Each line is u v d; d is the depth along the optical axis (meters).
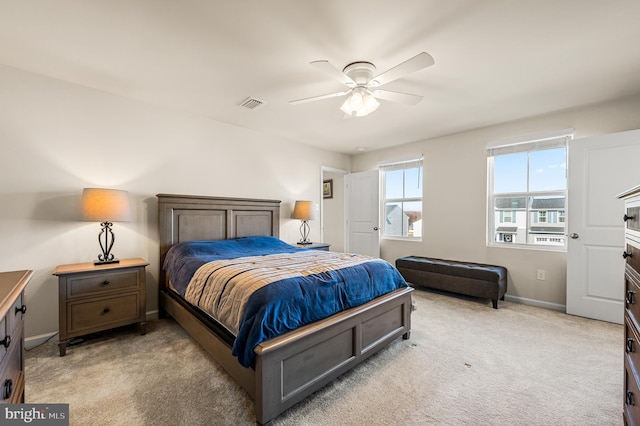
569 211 3.07
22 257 2.34
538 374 1.95
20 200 2.33
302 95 2.80
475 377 1.92
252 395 1.50
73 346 2.34
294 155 4.56
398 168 4.91
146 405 1.62
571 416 1.54
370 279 2.23
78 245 2.60
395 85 2.57
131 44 1.96
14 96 2.31
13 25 1.75
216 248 2.95
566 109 3.15
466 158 4.02
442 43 1.92
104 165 2.75
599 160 2.89
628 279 1.28
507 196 3.74
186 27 1.77
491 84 2.55
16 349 1.22
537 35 1.84
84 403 1.63
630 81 2.48
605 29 1.77
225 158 3.66
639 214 1.08
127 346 2.35
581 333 2.61
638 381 1.08
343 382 1.87
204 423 1.49
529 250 3.50
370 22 1.71
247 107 3.12
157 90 2.70
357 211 5.32
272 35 1.85
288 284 1.73
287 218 4.46
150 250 3.04
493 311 3.22
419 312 3.19
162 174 3.13
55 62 2.21
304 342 1.60
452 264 3.80
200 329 2.08
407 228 4.84
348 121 3.58
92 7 1.59
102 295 2.37
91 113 2.67
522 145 3.54
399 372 1.98
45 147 2.44
